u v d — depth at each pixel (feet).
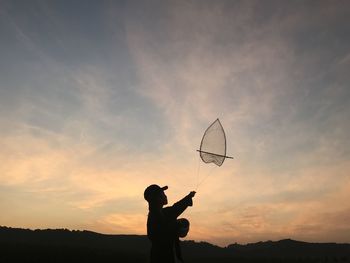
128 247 142.92
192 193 22.75
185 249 151.23
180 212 22.18
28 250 85.92
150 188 23.12
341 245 180.96
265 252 165.78
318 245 181.98
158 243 21.91
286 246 180.14
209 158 25.32
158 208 22.70
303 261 126.21
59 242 136.15
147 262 93.91
